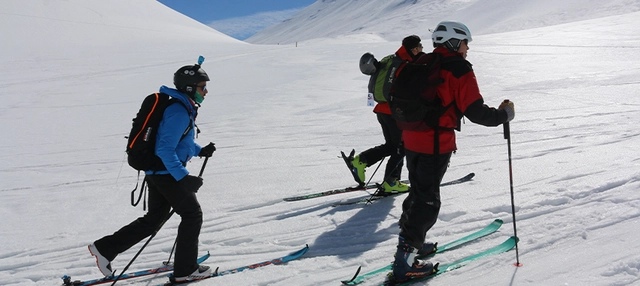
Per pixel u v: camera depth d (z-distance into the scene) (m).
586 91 9.91
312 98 11.86
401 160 4.62
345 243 3.75
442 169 3.00
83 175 6.46
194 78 2.95
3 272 3.53
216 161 6.68
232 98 12.55
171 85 15.86
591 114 7.90
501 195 4.42
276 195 5.00
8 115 11.59
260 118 9.91
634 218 3.62
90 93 14.72
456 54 2.90
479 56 16.88
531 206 4.07
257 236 3.97
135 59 24.83
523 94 10.10
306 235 3.93
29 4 41.62
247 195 5.05
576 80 11.22
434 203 2.98
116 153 7.77
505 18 109.94
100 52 28.84
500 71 13.37
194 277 3.16
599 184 4.37
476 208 4.14
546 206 4.05
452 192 4.62
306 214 4.39
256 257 3.62
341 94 12.17
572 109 8.40
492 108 2.86
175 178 2.85
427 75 2.86
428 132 2.95
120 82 16.89
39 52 28.62
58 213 4.84
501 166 5.42
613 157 5.35
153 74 18.72
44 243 4.05
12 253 3.84
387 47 22.98
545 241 3.39
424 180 2.99
